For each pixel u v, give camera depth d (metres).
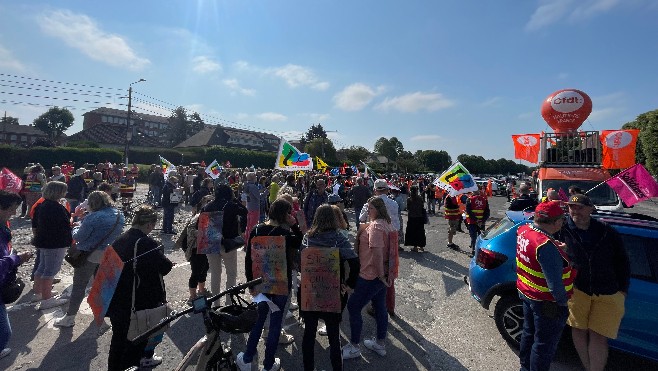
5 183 6.79
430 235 11.19
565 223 3.28
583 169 10.06
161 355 3.69
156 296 3.09
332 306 3.14
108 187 5.68
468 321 4.73
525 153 11.88
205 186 8.20
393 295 4.77
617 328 3.06
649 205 29.52
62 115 94.69
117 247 3.03
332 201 6.78
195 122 92.88
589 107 10.84
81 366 3.46
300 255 3.52
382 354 3.83
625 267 3.09
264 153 52.28
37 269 4.81
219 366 2.28
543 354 2.85
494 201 27.91
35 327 4.21
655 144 31.83
